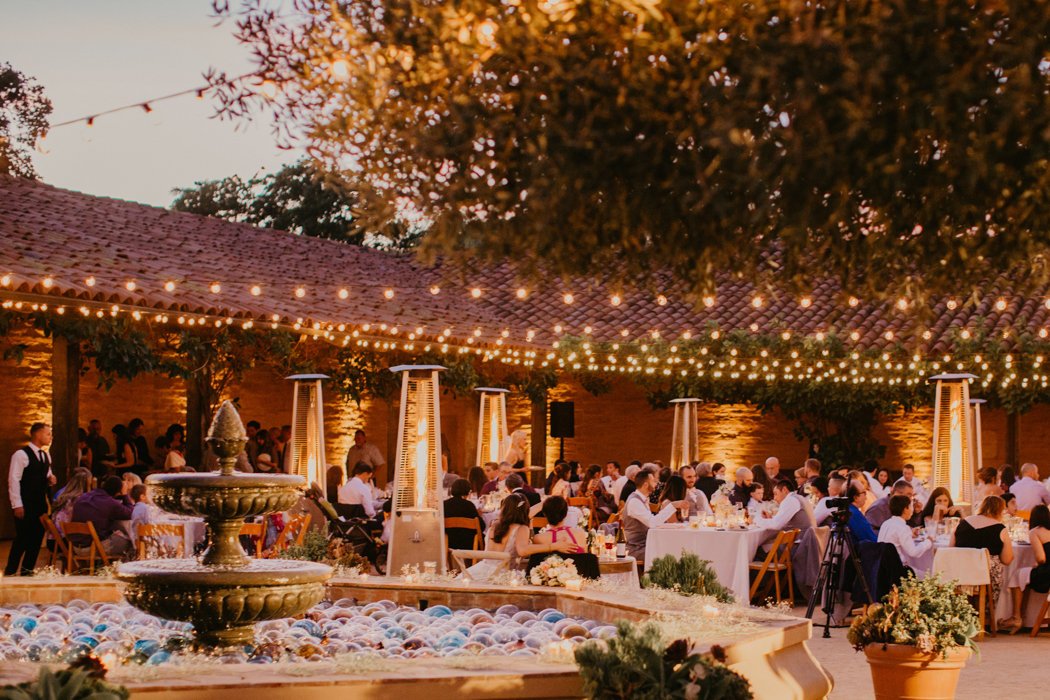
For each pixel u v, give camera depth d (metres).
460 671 4.73
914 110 3.05
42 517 11.58
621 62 3.34
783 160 3.13
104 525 11.39
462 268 3.72
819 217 3.27
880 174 3.19
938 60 2.99
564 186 3.34
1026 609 10.83
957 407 14.14
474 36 3.38
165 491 6.21
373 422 21.80
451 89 3.49
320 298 18.38
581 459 22.69
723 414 22.08
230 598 6.03
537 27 3.30
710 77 3.21
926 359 19.72
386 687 4.55
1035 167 3.18
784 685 5.62
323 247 22.77
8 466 16.20
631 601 6.81
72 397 14.18
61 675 3.94
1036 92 3.00
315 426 14.53
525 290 3.76
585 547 8.64
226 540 6.41
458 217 3.56
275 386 20.44
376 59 3.58
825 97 3.05
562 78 3.32
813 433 21.20
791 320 21.23
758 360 20.41
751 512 12.96
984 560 10.29
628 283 3.73
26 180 19.02
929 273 3.58
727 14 3.14
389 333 17.59
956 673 6.67
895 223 3.38
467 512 11.51
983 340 19.47
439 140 3.51
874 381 19.98
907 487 11.83
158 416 19.33
